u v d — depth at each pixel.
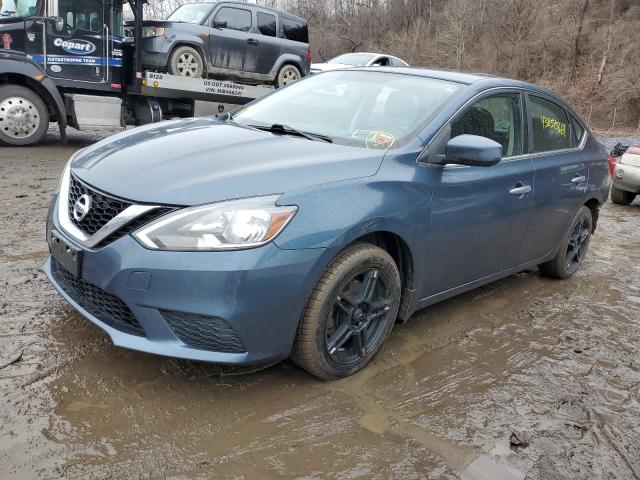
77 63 10.12
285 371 3.12
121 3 10.37
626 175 9.16
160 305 2.57
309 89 4.18
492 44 42.72
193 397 2.81
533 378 3.37
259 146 3.18
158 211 2.63
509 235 4.06
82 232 2.83
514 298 4.65
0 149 9.60
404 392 3.06
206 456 2.43
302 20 12.84
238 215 2.59
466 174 3.56
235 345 2.66
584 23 40.75
